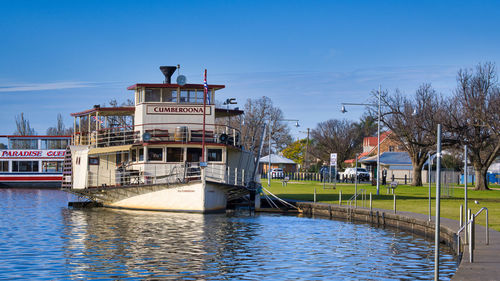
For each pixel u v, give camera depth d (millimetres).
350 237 30031
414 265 22266
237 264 22312
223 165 43094
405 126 76688
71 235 30047
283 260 23203
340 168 139750
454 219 31109
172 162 42875
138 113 44750
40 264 22188
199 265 22078
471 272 16500
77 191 45688
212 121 44125
